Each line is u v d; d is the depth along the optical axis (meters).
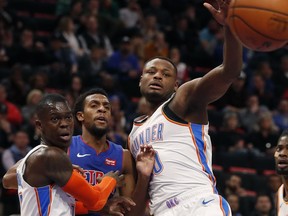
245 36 5.25
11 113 12.98
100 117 6.40
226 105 16.05
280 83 17.84
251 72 17.39
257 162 14.12
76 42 15.89
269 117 14.84
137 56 16.14
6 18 16.50
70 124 5.79
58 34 15.76
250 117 15.51
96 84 14.66
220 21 5.41
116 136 12.66
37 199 5.69
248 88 16.91
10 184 6.20
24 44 15.62
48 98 5.78
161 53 16.12
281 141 7.02
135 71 15.70
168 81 6.36
